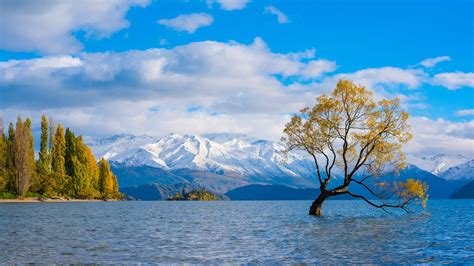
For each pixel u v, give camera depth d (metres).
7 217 64.00
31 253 29.12
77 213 79.62
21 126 137.62
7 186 138.12
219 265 25.53
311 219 63.72
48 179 150.62
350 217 67.75
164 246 33.06
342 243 34.56
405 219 63.06
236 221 62.72
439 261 26.67
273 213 90.62
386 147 58.31
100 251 30.28
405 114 58.41
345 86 58.81
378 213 81.56
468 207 135.50
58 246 32.44
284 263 26.14
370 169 59.84
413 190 57.62
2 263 25.67
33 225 50.50
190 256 28.47
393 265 25.52
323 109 59.78
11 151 137.38
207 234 42.31
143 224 55.75
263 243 34.84
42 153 153.88
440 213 86.81
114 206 132.25
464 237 38.78
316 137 61.78
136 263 25.98
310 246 32.97
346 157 61.84
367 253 29.58
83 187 164.88
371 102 58.78
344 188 62.84
